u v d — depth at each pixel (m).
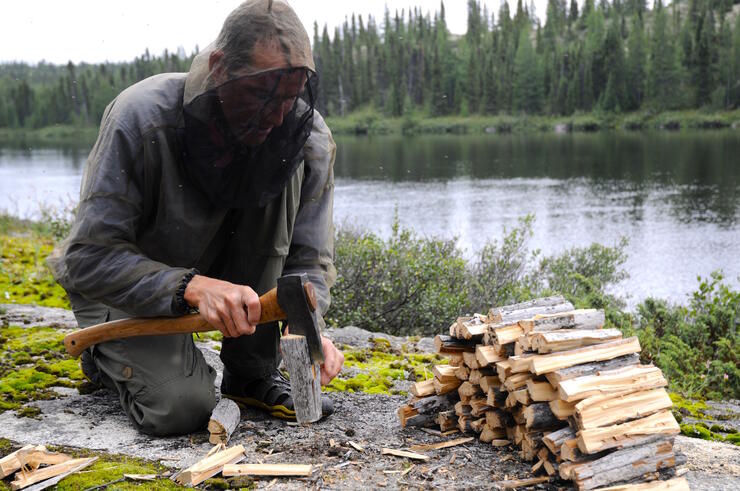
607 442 2.01
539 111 102.19
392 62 121.44
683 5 156.12
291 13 2.23
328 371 2.43
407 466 2.27
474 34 153.25
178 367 2.50
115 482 2.13
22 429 2.56
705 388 4.42
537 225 19.44
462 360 2.49
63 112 104.94
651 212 21.83
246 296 2.17
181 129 2.32
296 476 2.19
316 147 2.72
